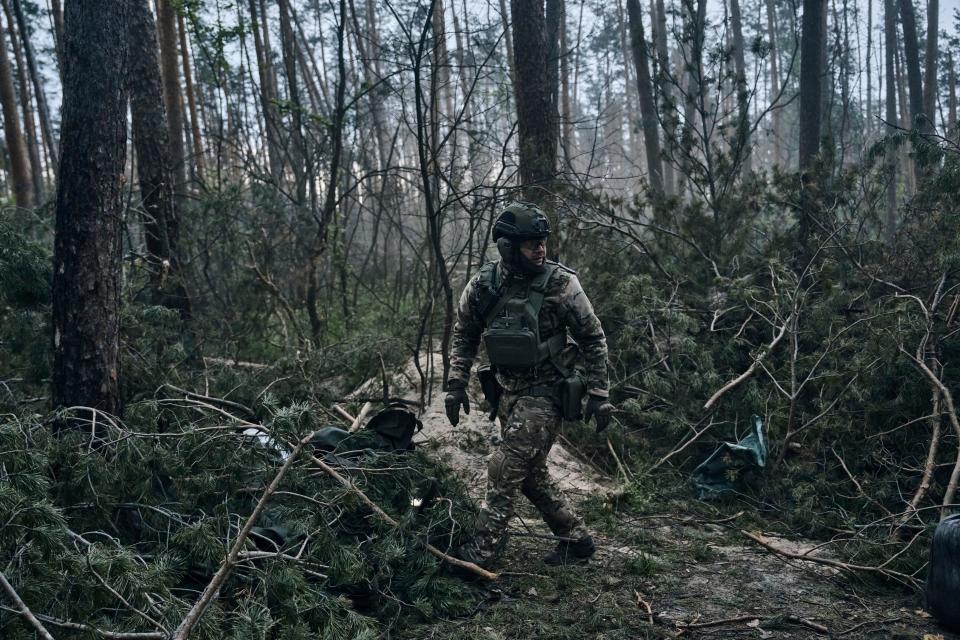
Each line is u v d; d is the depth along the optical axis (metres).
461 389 3.65
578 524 3.73
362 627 2.82
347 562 2.99
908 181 11.99
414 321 7.41
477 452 5.12
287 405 5.16
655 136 11.96
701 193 6.94
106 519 3.27
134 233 7.87
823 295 5.52
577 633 3.05
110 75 3.99
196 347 6.14
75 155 3.94
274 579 2.81
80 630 2.39
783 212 6.88
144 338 5.28
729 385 5.17
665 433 5.52
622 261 6.54
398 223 8.67
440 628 3.09
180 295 6.54
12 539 2.55
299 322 7.59
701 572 3.70
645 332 5.75
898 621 3.17
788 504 4.62
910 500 4.32
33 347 4.86
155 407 3.86
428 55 5.91
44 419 3.80
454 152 7.04
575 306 3.43
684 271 6.46
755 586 3.53
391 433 4.09
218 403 4.87
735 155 6.94
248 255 7.25
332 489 3.33
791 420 4.80
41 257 4.90
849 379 4.80
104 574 2.50
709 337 5.71
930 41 16.75
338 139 7.38
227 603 3.00
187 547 3.25
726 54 7.23
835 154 6.66
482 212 6.31
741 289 5.62
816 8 8.29
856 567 3.56
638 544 4.07
